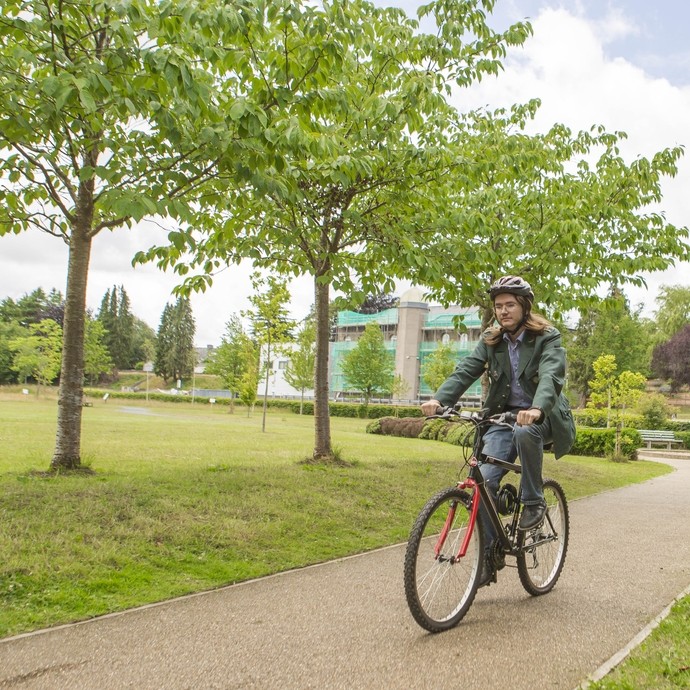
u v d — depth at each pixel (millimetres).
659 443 31062
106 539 5086
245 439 18578
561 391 4184
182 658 3260
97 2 5203
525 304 4199
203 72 6355
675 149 11125
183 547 5238
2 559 4379
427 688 2963
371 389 56969
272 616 3943
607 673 3064
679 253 11398
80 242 7668
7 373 87250
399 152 8641
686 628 3717
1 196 7383
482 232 9359
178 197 6742
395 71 8758
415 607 3584
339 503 7363
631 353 53219
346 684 2994
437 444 21672
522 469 4031
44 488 6312
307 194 8773
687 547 6520
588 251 11109
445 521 3850
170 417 34250
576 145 11984
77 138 6641
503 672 3150
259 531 5855
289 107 6500
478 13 8773
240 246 9570
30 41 6094
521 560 4359
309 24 6074
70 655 3258
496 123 11109
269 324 23781
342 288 8758
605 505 9773
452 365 54781
